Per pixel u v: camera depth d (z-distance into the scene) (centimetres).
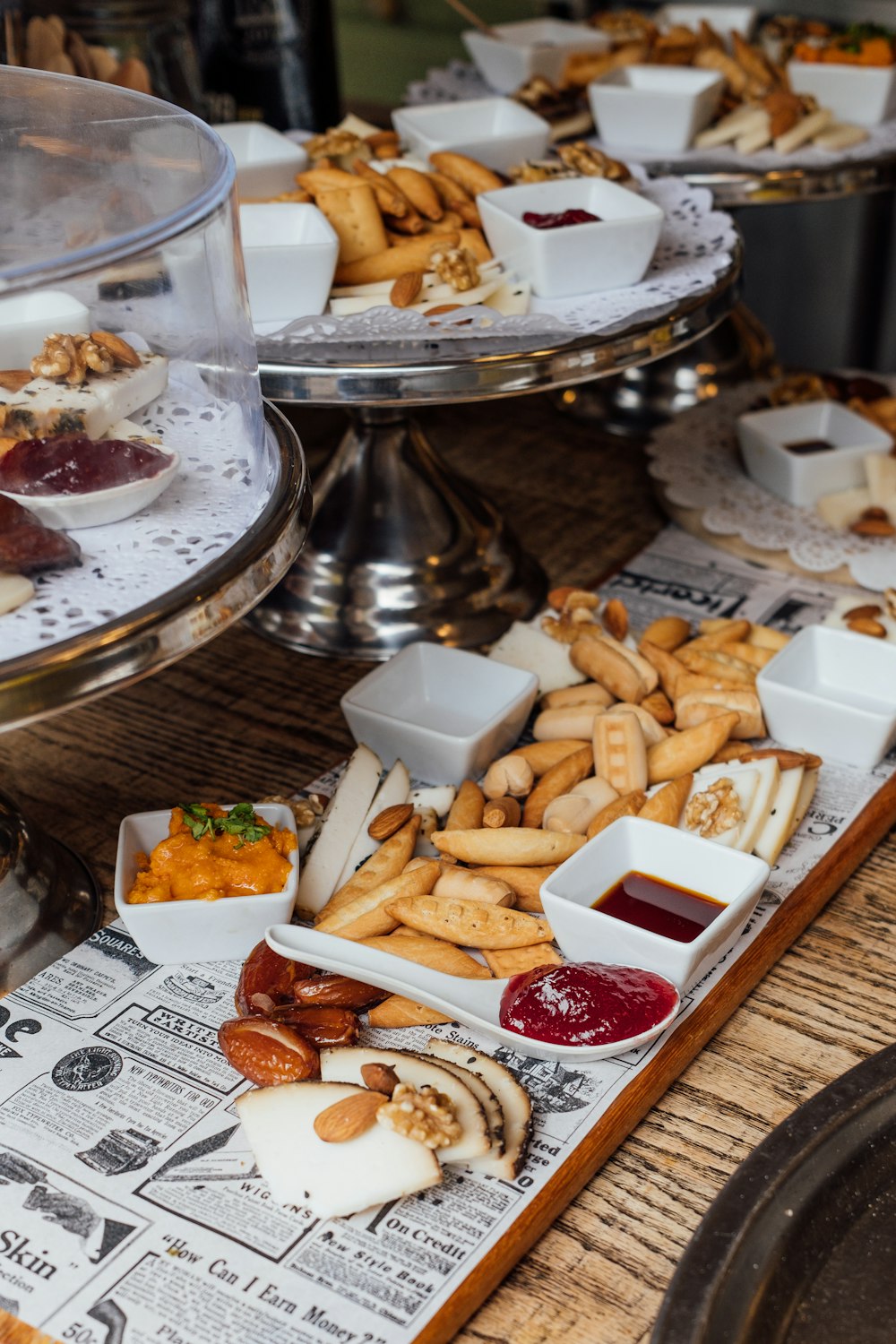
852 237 204
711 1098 70
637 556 121
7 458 67
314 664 110
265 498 72
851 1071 66
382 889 79
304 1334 57
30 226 74
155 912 74
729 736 93
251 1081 69
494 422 152
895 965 79
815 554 116
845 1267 58
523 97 139
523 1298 60
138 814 80
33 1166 65
